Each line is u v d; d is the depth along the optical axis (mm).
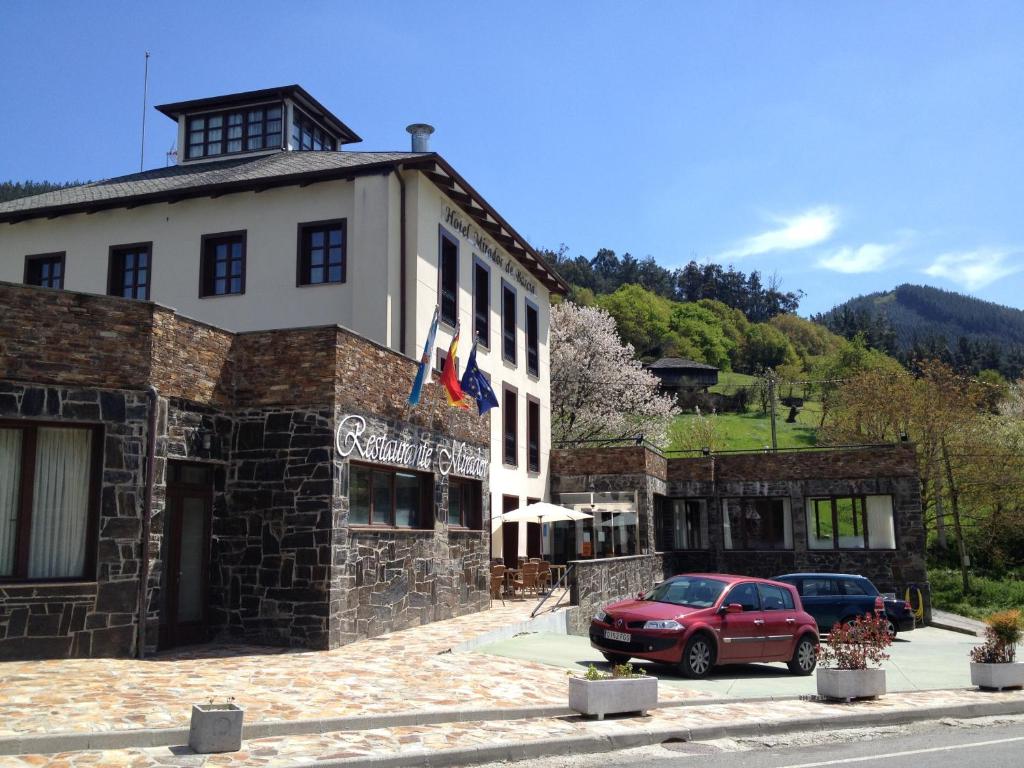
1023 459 43969
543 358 32875
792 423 79062
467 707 10547
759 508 33875
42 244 23391
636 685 11281
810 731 11367
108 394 12977
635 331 110688
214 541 14867
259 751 8398
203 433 14500
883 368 49000
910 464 31781
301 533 14664
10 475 12508
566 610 20578
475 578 20922
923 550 31188
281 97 26109
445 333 23578
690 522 34688
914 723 12328
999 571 44531
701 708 12055
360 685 11508
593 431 48062
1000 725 12383
